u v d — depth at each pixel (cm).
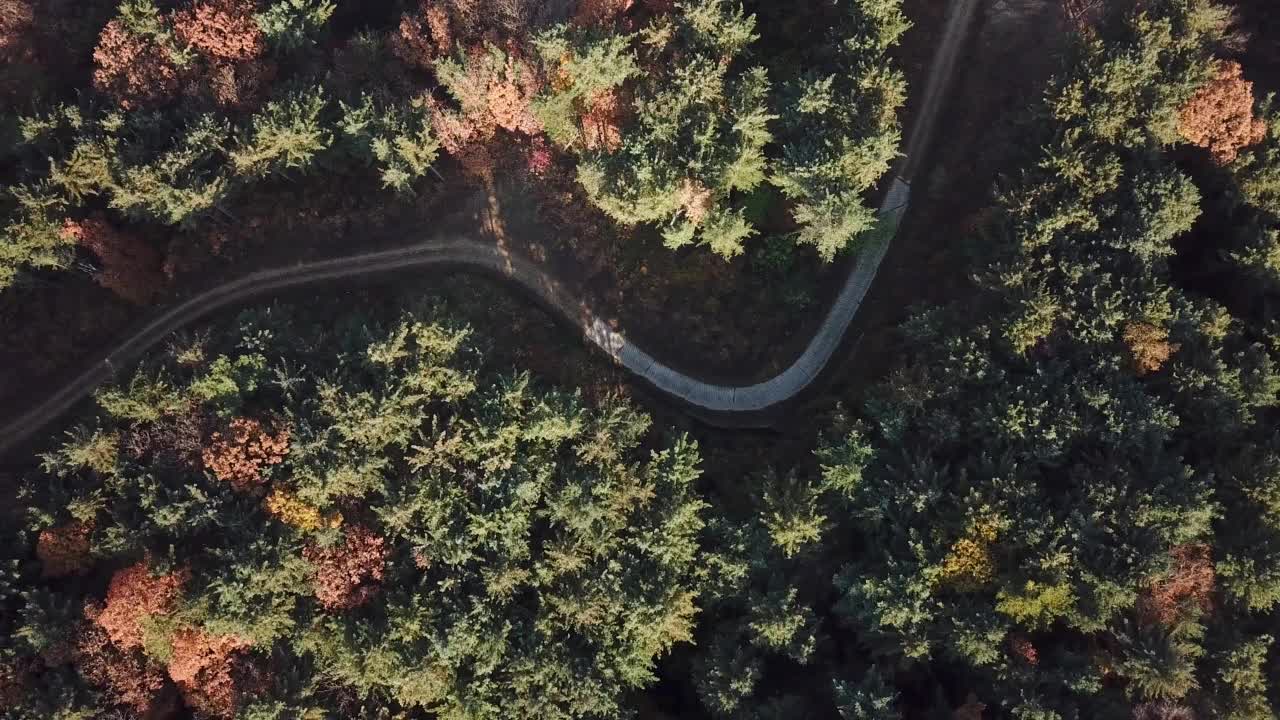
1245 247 5003
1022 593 4588
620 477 5406
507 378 5456
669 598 5125
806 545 5222
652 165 5541
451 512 5144
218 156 5906
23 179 5609
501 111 5916
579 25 5875
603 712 5006
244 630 4672
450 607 4966
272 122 5625
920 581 4794
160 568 4672
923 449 5162
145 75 5697
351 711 4934
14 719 4497
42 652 4622
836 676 5047
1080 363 4984
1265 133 5000
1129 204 5097
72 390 5938
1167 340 4872
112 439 5062
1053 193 5216
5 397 5803
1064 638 4781
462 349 5600
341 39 6594
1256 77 5491
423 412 5291
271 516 4950
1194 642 4550
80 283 5938
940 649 5041
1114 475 4712
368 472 5125
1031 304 4938
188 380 5262
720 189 5688
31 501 5053
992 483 4803
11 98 5797
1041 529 4612
